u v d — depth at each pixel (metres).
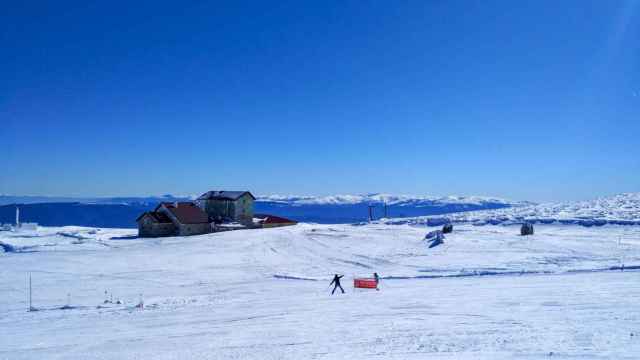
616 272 30.92
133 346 15.56
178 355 14.05
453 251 46.09
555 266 35.41
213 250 50.00
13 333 18.39
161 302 25.77
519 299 21.25
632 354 11.41
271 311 21.66
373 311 20.27
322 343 14.67
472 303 20.88
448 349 12.93
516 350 12.38
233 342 15.52
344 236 60.88
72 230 79.12
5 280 34.41
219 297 27.55
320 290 29.23
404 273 36.72
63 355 14.66
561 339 13.31
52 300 27.38
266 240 56.66
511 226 79.94
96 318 21.36
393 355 12.60
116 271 38.78
